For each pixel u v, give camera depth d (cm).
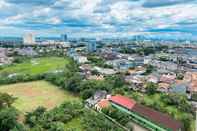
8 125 6719
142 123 7538
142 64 19450
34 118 7419
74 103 8781
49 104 9762
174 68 17762
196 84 11825
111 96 9719
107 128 6750
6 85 13162
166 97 9519
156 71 16575
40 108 8250
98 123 6969
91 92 10512
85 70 16538
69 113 7875
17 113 7869
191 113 8081
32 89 12275
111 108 8231
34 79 14388
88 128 6744
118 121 7500
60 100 10356
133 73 15488
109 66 18362
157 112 7469
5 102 8606
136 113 7831
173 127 6569
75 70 16225
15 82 13750
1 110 7512
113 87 11569
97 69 16750
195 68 17900
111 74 14950
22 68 17962
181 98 9231
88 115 7681
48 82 13925
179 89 11025
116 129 6769
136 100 9250
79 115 7962
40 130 6675
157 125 6988
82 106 8656
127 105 8406
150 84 11288
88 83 11362
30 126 7200
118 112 7838
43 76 14675
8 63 19812
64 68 17562
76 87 11444
